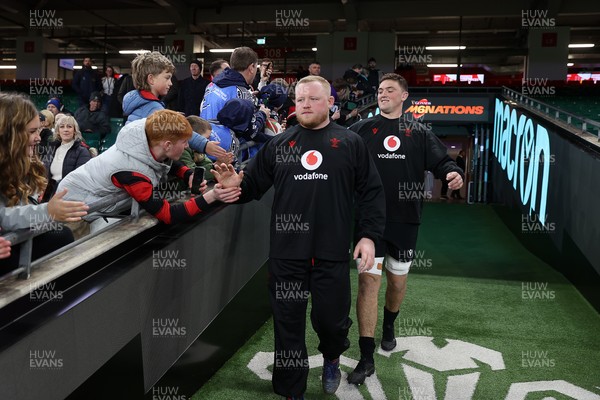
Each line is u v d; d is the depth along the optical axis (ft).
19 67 69.56
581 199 15.44
